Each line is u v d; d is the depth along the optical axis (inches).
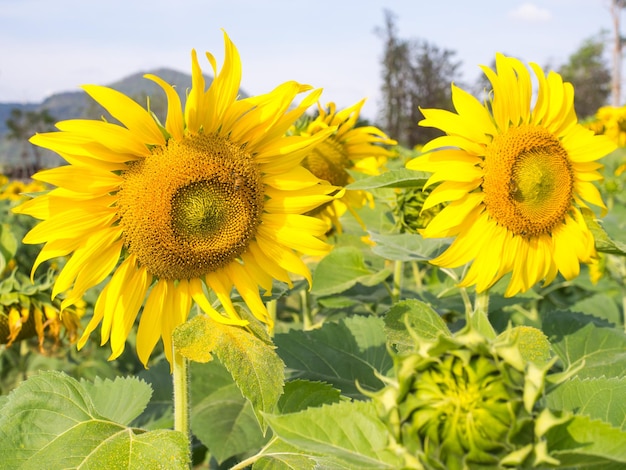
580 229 22.3
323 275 30.9
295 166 20.8
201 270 20.1
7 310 30.9
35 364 47.8
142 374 31.7
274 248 20.7
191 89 18.7
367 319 26.3
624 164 62.1
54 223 18.5
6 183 110.3
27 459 17.0
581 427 12.6
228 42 19.1
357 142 33.1
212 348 17.4
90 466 16.6
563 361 24.5
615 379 16.9
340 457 13.4
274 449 18.9
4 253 31.5
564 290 56.5
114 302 19.6
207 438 25.2
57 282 18.9
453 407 12.4
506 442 12.2
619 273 44.9
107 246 19.4
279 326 35.6
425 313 20.2
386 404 13.1
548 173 21.6
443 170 21.0
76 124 18.1
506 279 30.0
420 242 25.7
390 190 28.4
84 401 18.3
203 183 19.6
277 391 17.3
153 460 16.8
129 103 18.4
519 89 21.5
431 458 12.4
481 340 13.1
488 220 21.9
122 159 19.0
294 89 19.9
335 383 24.6
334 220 34.6
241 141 20.3
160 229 19.2
